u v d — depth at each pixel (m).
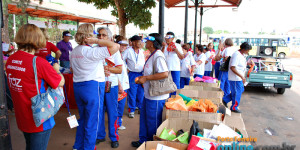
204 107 3.59
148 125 3.25
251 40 25.17
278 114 6.01
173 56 5.37
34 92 1.98
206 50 8.08
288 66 19.03
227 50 6.73
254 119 5.54
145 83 3.18
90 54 2.57
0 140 1.81
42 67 1.97
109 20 15.09
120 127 4.29
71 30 16.25
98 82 2.81
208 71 8.08
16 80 1.97
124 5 7.34
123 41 4.52
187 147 2.55
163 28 4.61
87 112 2.82
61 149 3.43
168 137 2.90
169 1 10.26
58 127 4.24
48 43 5.27
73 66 2.80
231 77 5.44
